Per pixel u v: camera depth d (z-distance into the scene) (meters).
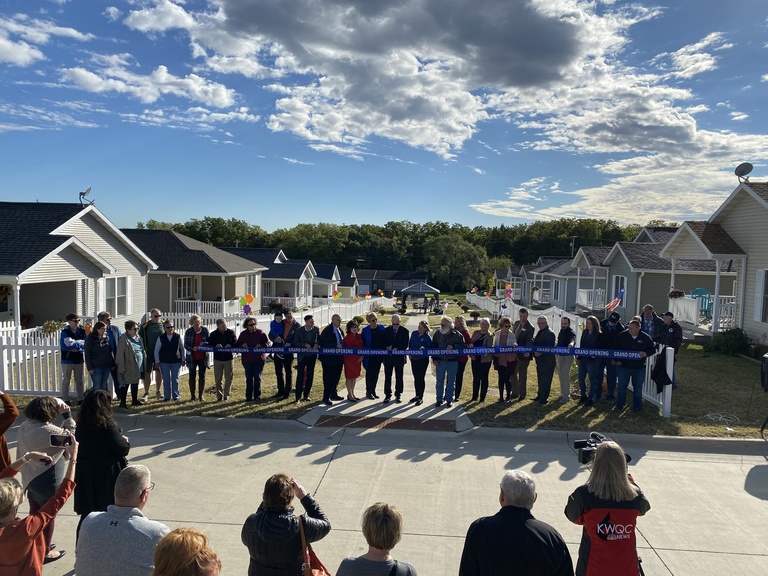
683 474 7.50
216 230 105.25
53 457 4.78
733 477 7.40
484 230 134.00
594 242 107.56
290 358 10.92
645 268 27.30
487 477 7.23
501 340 10.79
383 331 10.62
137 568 3.27
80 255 20.78
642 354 9.85
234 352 10.63
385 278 99.56
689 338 19.84
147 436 8.79
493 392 11.97
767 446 8.45
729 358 16.45
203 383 10.73
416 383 10.53
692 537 5.78
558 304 43.44
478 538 3.32
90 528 3.38
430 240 102.69
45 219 20.31
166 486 6.86
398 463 7.69
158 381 10.85
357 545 5.51
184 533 2.82
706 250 18.95
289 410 9.99
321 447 8.31
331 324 10.56
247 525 3.62
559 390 12.17
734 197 19.02
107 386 10.27
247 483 6.96
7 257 17.77
